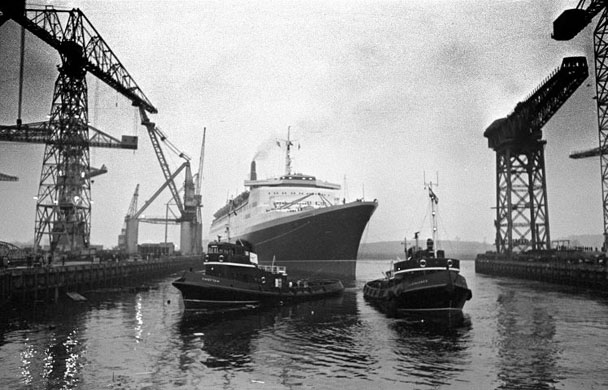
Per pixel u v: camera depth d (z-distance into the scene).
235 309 34.69
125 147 71.12
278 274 40.97
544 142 72.75
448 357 20.70
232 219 96.00
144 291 47.78
